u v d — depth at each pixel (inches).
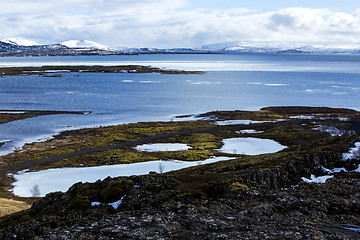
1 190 2997.0
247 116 7027.6
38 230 1195.3
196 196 1492.4
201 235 1088.2
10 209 2219.5
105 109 7657.5
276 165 1894.7
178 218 1237.1
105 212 1421.0
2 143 4872.0
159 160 3988.7
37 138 5187.0
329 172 1923.0
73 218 1398.9
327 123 6309.1
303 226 1139.9
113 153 4387.3
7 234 1187.9
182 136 5393.7
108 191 1625.2
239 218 1232.8
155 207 1379.2
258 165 2033.7
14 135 5315.0
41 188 3031.5
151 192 1562.5
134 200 1482.5
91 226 1189.7
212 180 1710.1
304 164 1948.8
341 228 1144.2
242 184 1628.9
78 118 6702.8
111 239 1069.1
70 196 1753.2
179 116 7096.5
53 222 1291.8
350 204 1363.2
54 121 6363.2
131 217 1259.2
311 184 1676.9
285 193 1508.4
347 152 2090.3
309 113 7460.6
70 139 5147.6
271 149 4539.9
